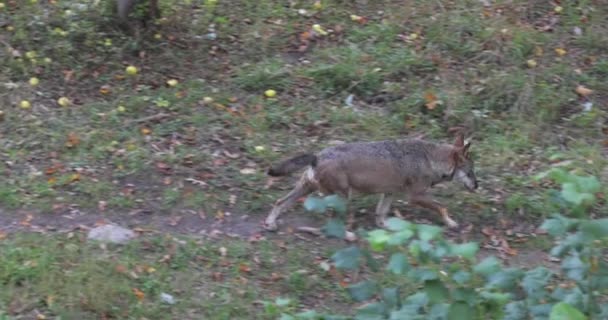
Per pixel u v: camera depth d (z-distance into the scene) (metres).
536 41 15.83
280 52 15.54
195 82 14.50
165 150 12.90
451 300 5.07
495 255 11.25
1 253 10.16
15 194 11.68
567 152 13.42
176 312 9.58
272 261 10.73
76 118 13.48
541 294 5.24
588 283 5.23
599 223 4.98
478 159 13.23
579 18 16.53
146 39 15.30
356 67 14.94
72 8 15.77
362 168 11.07
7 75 14.27
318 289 10.27
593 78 15.12
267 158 12.88
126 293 9.70
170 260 10.50
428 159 11.47
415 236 5.09
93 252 10.49
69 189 11.93
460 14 16.39
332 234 5.39
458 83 14.82
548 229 5.06
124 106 13.83
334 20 16.38
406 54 15.37
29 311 9.28
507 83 14.65
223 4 16.53
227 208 11.81
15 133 13.04
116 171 12.38
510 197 12.27
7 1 15.90
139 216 11.52
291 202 11.40
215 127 13.47
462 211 12.09
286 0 16.78
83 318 9.25
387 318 5.22
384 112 14.27
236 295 9.97
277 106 14.14
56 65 14.61
